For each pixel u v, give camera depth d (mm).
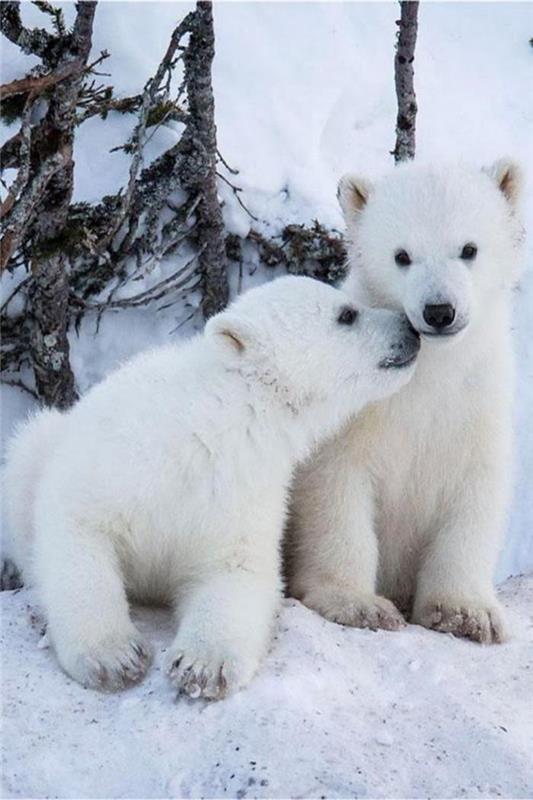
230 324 8734
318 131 14227
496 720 8062
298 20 14953
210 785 7242
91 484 8633
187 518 8750
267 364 8820
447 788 7301
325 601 9555
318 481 9797
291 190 13625
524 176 9562
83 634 8195
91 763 7457
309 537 9867
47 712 7844
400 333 9102
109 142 13445
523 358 13625
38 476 9969
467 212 9102
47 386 12859
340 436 9727
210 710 7801
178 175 12758
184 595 8953
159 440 8617
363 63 15188
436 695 8336
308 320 8914
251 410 8828
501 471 10000
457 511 10039
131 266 13180
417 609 10023
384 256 9320
